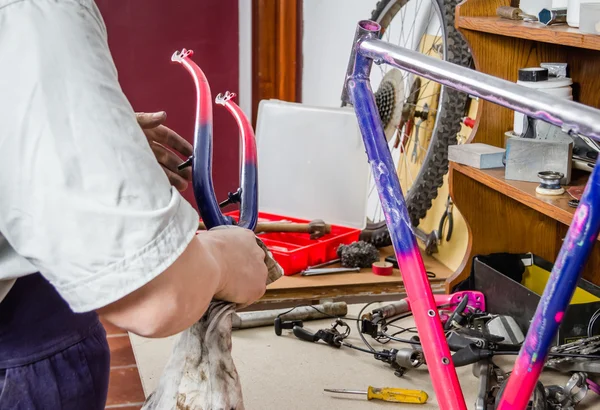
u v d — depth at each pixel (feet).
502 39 4.87
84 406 2.84
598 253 4.92
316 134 6.59
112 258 1.96
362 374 4.37
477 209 5.09
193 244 2.11
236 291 2.51
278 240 6.54
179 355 2.69
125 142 1.99
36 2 2.01
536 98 2.11
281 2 9.50
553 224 5.27
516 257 5.15
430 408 3.99
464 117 5.98
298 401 4.07
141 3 9.96
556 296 2.16
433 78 2.48
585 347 4.08
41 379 2.70
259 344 4.76
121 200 1.95
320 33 9.11
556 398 3.88
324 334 4.71
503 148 4.97
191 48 10.22
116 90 2.06
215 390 2.60
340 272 5.88
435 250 6.40
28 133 1.94
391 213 2.75
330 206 6.60
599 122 1.96
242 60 10.28
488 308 4.85
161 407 2.68
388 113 7.05
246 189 3.05
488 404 3.84
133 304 2.04
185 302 2.08
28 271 2.22
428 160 6.06
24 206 1.97
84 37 2.05
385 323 4.87
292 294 5.60
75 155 1.94
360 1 7.93
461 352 4.09
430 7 6.50
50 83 1.96
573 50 4.89
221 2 10.12
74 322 2.78
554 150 4.30
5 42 1.99
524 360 2.25
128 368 5.28
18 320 2.65
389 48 2.69
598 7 3.68
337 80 8.70
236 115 3.25
